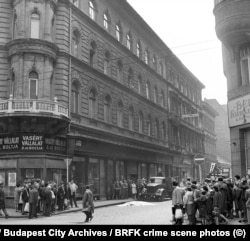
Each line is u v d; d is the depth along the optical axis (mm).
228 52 21859
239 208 16938
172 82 57000
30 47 26500
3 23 28000
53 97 28141
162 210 22812
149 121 46688
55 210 23328
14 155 25844
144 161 43406
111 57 37188
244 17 19531
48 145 26484
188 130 63969
